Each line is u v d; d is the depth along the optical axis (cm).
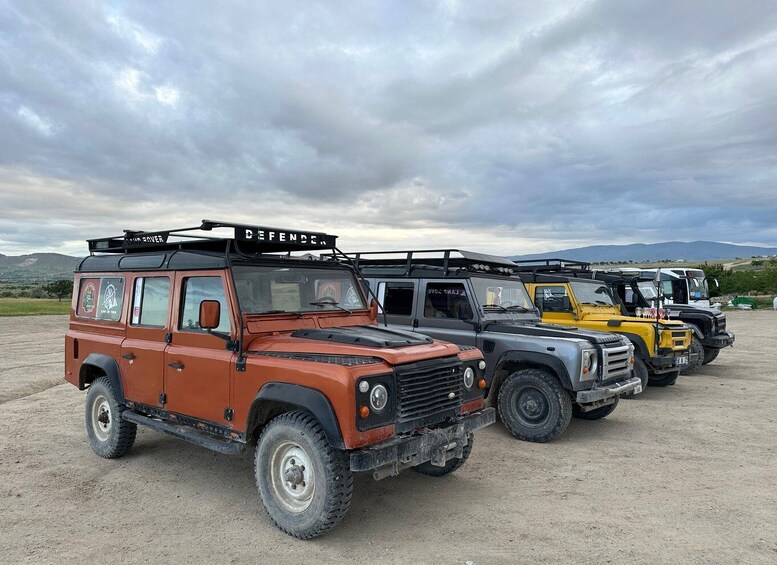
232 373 465
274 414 469
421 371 438
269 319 490
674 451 653
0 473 581
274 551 405
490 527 443
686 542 414
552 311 1013
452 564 383
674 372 1047
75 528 448
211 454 643
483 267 834
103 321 632
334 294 570
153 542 422
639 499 502
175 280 538
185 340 517
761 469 585
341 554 399
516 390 709
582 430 752
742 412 856
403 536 428
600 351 698
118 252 662
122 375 590
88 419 646
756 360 1452
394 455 401
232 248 574
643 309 1212
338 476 400
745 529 436
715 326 1250
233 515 472
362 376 393
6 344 1897
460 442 474
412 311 816
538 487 534
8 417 838
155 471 585
